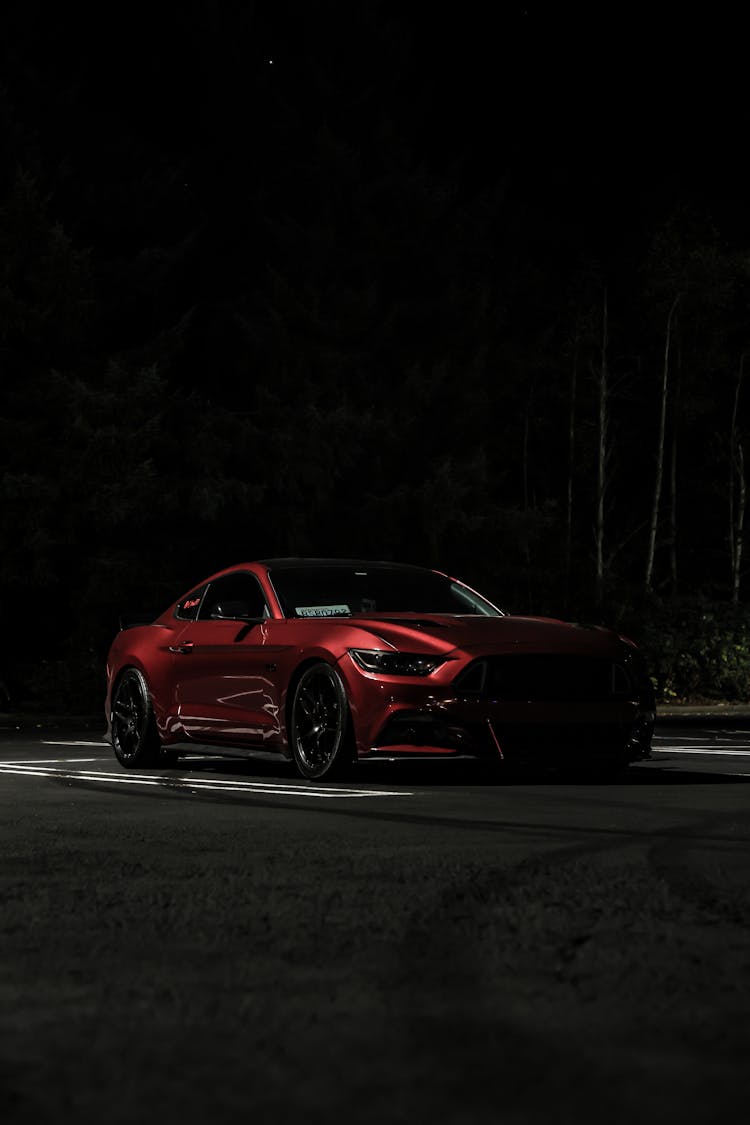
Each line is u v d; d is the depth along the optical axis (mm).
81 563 28578
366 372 36188
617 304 41312
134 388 27906
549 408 41438
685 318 40844
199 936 6387
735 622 30031
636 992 5410
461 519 33188
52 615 30141
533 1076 4434
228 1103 4195
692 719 26250
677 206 40344
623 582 35906
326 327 34781
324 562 14398
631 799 11586
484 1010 5164
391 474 35188
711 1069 4500
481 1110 4137
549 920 6703
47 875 7918
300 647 12938
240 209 38844
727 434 41531
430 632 12523
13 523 27875
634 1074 4453
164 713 14281
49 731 21797
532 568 35500
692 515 41562
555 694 12438
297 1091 4301
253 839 9242
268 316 35250
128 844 9055
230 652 13617
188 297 36625
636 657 12898
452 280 38281
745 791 12250
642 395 41531
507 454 40344
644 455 41719
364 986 5504
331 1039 4820
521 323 42031
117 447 27562
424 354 37875
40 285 28891
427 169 38000
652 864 8242
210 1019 5059
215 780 13117
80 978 5645
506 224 42531
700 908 6969
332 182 37406
